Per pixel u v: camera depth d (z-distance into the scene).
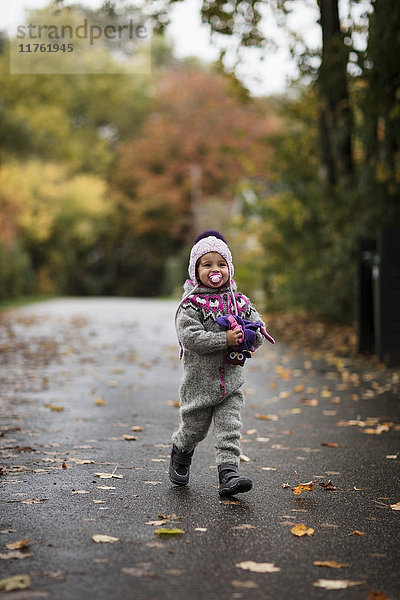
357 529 4.16
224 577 3.41
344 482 5.23
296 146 19.36
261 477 5.36
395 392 9.31
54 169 44.06
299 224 18.56
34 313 25.27
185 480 5.07
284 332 16.94
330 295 17.05
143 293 62.28
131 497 4.76
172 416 7.80
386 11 12.47
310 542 3.92
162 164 56.34
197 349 4.75
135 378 10.65
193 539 3.94
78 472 5.41
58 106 53.91
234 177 52.06
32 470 5.44
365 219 15.37
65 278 53.03
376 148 14.81
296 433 6.96
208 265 4.89
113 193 58.53
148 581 3.34
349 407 8.34
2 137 41.88
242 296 5.03
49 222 42.72
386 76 13.10
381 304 11.84
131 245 62.34
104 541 3.86
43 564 3.53
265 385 10.00
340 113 15.80
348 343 14.38
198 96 55.38
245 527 4.16
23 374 11.01
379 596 3.17
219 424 4.88
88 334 17.59
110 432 6.93
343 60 14.22
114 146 65.00
